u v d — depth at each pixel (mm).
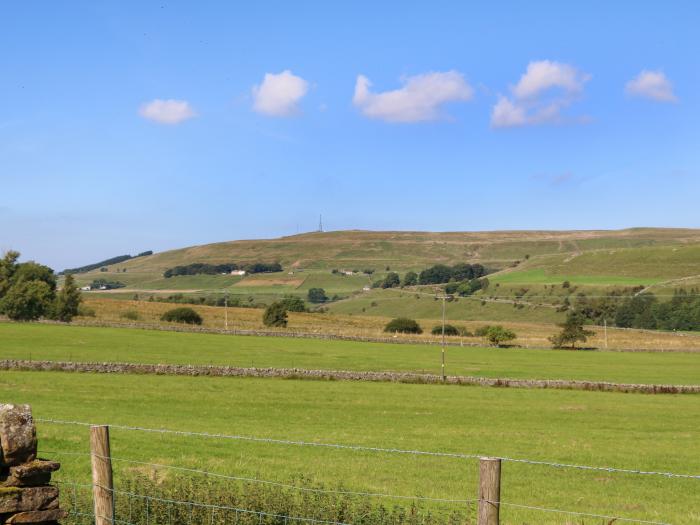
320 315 182000
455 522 14531
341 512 14078
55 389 52000
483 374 80125
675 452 37531
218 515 13539
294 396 55750
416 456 32281
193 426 38438
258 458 28484
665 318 176875
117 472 21906
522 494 25547
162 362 75938
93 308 152250
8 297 122250
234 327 132250
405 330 148250
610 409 56438
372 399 56219
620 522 20844
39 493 10539
